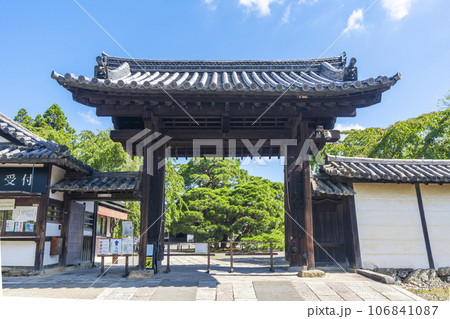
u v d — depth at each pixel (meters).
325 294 5.80
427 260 8.60
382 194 8.96
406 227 8.78
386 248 8.60
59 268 8.84
